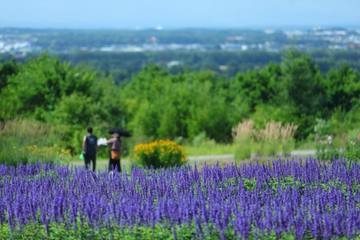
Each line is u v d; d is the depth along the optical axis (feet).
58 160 236.84
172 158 241.76
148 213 112.57
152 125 514.68
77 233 113.09
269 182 149.07
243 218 104.99
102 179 152.66
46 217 116.57
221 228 106.11
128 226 111.96
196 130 486.79
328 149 233.14
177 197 130.52
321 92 561.02
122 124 469.98
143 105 533.96
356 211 112.16
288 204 113.70
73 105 416.26
